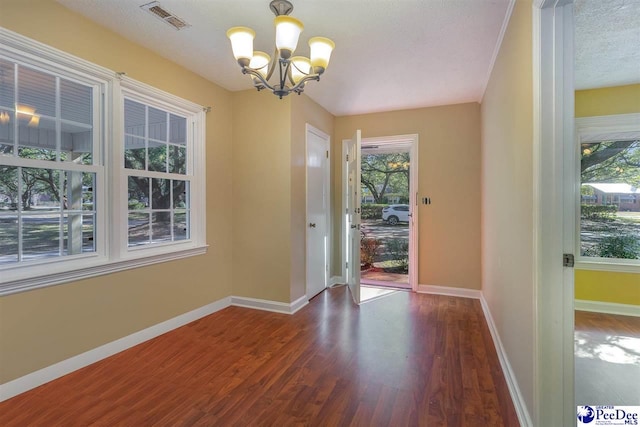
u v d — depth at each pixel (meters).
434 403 1.84
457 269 3.99
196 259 3.12
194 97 3.06
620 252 2.95
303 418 1.72
